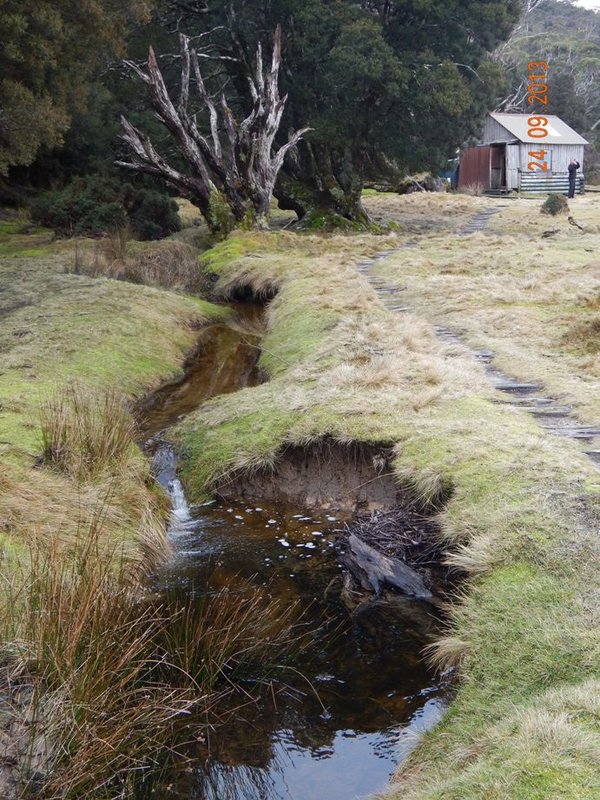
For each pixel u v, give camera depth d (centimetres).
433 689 446
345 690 450
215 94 2720
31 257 1833
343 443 693
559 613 427
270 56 2567
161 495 702
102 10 1992
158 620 461
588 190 4319
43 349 1020
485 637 433
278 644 490
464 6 2495
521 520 511
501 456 610
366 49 2328
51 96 2033
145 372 1055
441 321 1140
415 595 529
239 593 548
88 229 2322
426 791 340
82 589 423
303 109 2625
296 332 1142
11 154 1931
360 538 588
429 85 2397
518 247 1916
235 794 377
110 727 365
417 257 1797
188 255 1944
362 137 2573
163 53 2683
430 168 2600
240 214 2295
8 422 712
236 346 1276
